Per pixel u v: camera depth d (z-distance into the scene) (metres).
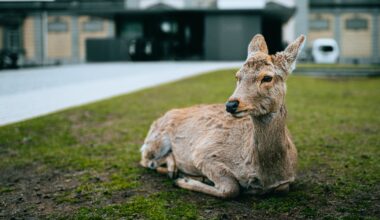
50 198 4.48
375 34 41.62
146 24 34.16
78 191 4.64
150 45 31.14
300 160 5.76
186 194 4.46
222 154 4.31
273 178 4.06
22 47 43.34
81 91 13.11
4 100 10.97
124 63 29.05
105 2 40.56
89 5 41.00
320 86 15.84
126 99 11.36
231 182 4.20
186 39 33.47
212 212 3.95
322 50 34.19
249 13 29.98
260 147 3.92
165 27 33.84
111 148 6.62
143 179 5.06
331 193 4.44
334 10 41.62
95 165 5.68
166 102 10.98
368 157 5.83
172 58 32.53
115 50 30.89
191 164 4.75
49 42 42.94
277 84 3.80
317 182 4.81
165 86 14.30
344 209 3.99
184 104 10.63
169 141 5.16
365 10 41.34
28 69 24.28
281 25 36.31
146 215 3.92
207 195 4.41
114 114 9.41
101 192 4.60
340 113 9.68
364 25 41.66
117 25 34.47
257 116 3.83
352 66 23.83
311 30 42.25
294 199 4.23
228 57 30.72
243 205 4.11
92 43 30.98
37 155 6.21
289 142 4.29
